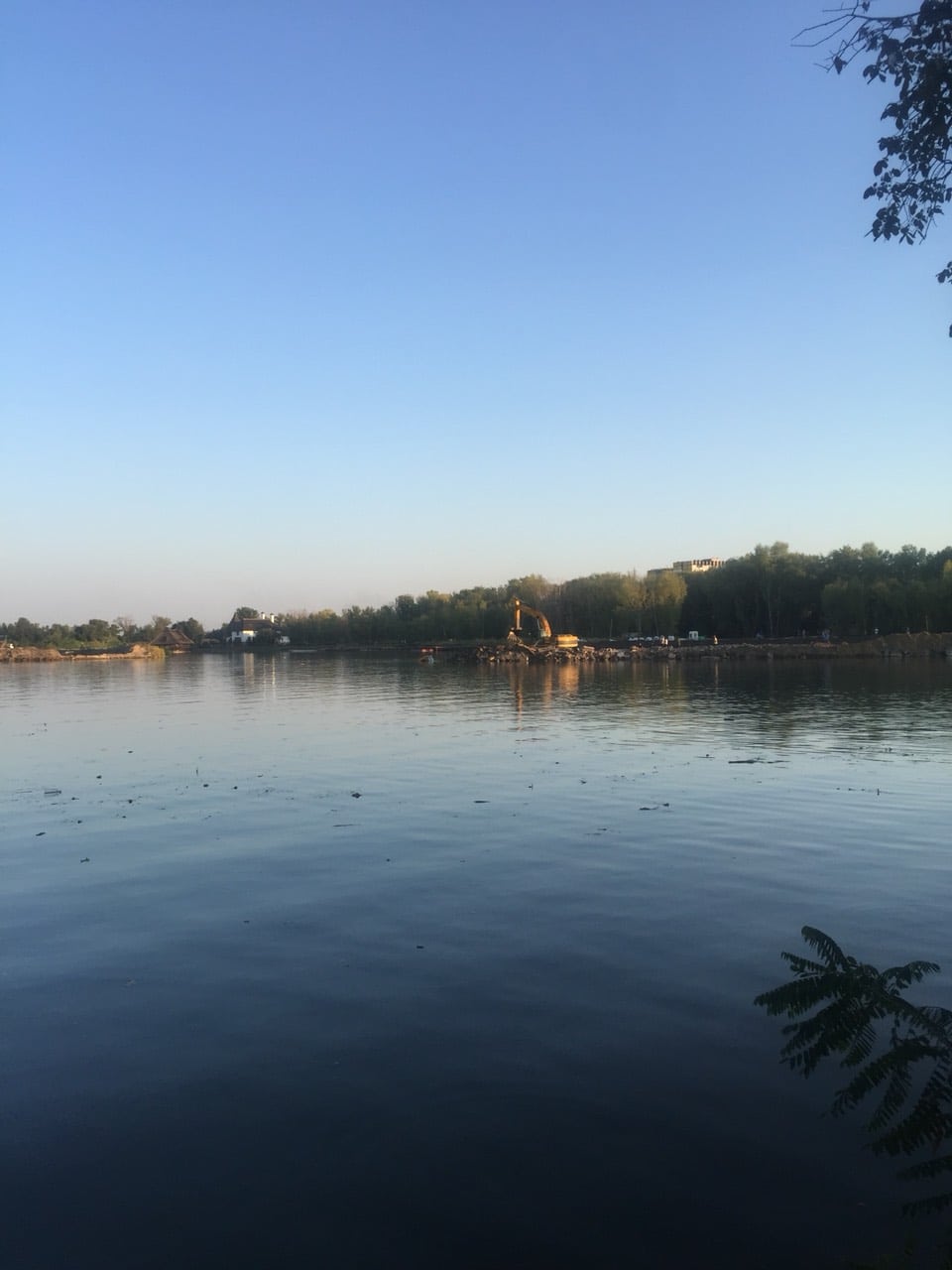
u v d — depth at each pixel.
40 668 124.25
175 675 97.62
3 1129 7.78
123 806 21.23
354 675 88.25
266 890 14.30
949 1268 5.23
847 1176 6.92
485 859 15.82
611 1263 6.13
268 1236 6.46
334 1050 9.00
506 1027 9.39
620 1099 7.98
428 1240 6.38
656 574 160.12
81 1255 6.30
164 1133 7.68
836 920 12.41
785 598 135.00
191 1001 10.22
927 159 6.46
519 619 126.62
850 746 28.86
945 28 5.94
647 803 20.33
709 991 10.16
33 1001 10.31
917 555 130.00
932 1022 5.29
